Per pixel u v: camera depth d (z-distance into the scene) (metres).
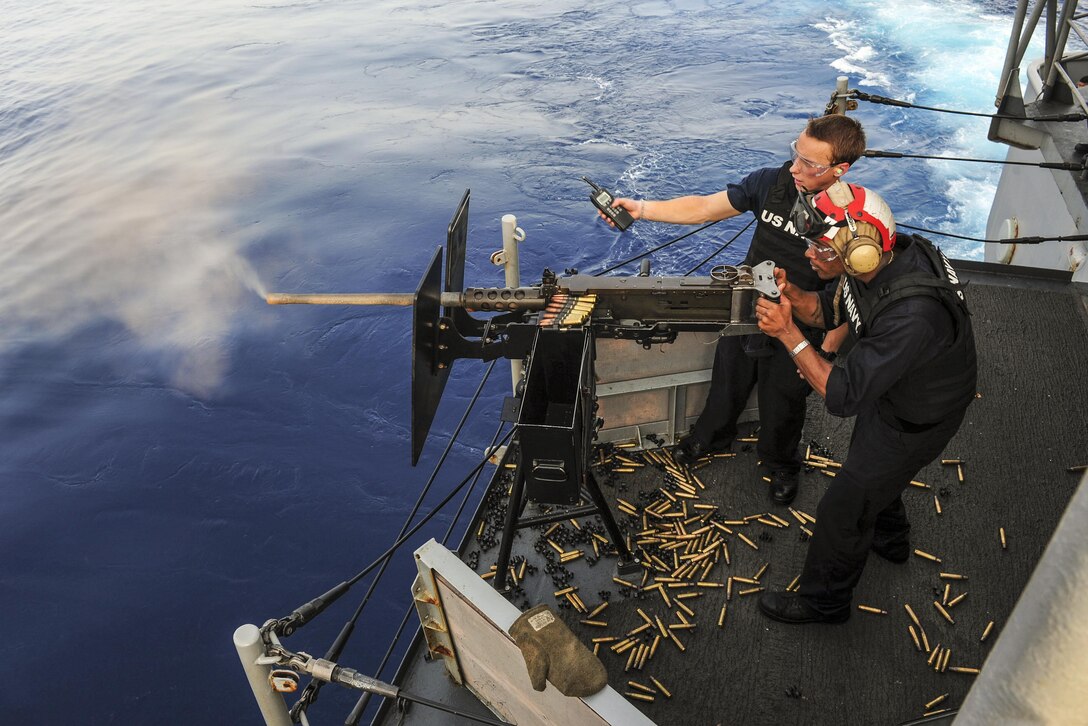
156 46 53.50
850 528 4.30
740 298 4.21
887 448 3.93
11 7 64.94
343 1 62.62
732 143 34.97
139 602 17.30
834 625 4.81
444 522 18.86
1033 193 10.84
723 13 52.50
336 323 25.55
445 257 4.22
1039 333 6.93
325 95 43.88
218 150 37.56
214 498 19.80
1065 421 6.06
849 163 3.95
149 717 14.96
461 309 4.46
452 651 4.50
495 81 44.44
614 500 5.71
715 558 5.27
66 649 16.31
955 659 4.59
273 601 17.17
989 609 4.83
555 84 43.28
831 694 4.46
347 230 30.36
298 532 18.81
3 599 17.42
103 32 57.06
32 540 18.81
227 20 58.91
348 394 22.95
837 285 4.22
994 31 44.91
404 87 44.28
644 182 32.31
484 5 59.12
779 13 51.62
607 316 4.41
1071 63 8.70
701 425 5.84
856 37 46.22
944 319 3.49
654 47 47.66
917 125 35.59
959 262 7.87
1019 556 5.12
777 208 4.62
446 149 36.41
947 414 3.78
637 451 6.07
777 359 4.99
